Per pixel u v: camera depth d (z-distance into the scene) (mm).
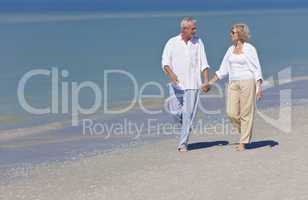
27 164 18094
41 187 15297
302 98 29766
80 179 15914
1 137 22219
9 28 92750
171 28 92125
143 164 17172
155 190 14266
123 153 18922
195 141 20000
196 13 139625
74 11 153375
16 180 16156
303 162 16156
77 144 20766
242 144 17859
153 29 90312
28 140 21719
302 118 23875
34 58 56031
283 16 126438
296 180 14438
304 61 50281
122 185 14938
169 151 18781
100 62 52156
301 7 190750
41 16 125375
